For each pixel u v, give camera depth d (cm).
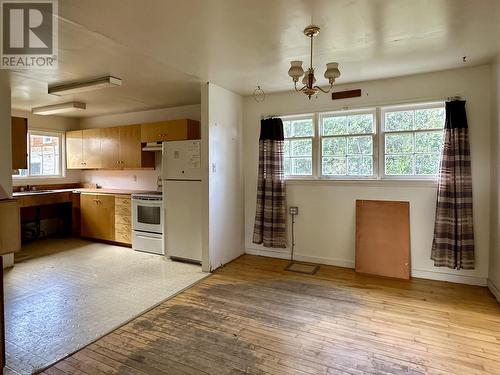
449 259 345
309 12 217
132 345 230
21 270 399
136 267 413
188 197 429
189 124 484
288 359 213
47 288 340
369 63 324
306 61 315
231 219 446
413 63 326
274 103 450
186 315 278
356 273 391
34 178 577
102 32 248
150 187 569
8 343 232
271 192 443
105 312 283
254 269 408
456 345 230
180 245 438
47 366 205
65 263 430
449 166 344
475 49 289
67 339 238
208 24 234
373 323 263
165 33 250
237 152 459
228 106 433
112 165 558
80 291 332
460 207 337
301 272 395
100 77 371
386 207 386
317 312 284
